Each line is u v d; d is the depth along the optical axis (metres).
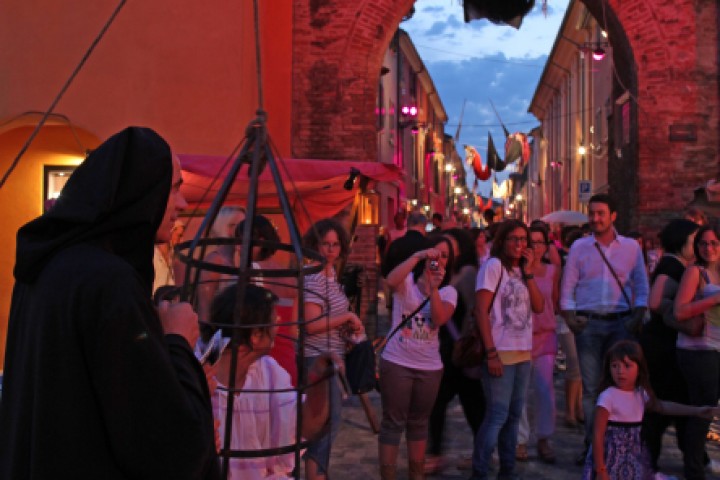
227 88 10.84
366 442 7.18
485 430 5.71
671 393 6.02
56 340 1.85
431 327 5.55
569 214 20.22
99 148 2.05
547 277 6.84
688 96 14.20
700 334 5.64
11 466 1.90
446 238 5.62
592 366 6.57
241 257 2.63
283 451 2.78
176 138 10.82
